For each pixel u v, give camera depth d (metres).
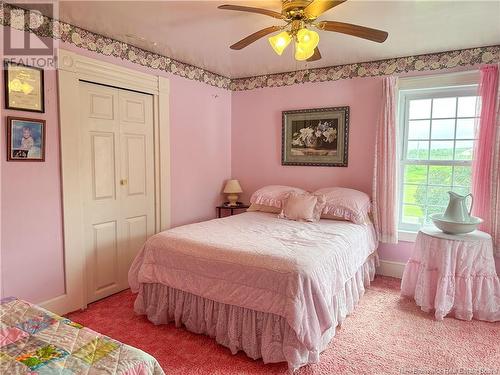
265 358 2.00
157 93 3.30
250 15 2.38
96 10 2.29
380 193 3.39
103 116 2.87
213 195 4.18
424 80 3.19
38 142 2.39
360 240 2.87
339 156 3.70
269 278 2.00
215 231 2.71
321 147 3.80
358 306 2.80
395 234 3.33
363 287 2.97
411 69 3.27
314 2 1.74
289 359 1.91
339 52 3.17
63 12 2.33
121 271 3.13
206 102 3.97
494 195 2.85
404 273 2.94
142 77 3.13
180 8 2.27
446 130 3.26
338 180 3.74
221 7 1.79
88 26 2.58
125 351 1.17
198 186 3.94
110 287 3.04
